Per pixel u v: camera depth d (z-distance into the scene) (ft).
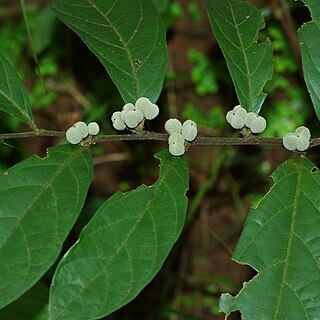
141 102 1.39
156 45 1.47
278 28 2.51
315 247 1.26
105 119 2.54
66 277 1.18
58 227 1.24
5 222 1.24
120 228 1.25
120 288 1.19
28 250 1.21
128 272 1.20
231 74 1.44
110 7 1.49
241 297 1.23
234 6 1.50
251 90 1.44
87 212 2.24
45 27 2.51
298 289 1.23
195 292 2.46
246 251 1.26
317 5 1.48
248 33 1.48
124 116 1.38
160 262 1.22
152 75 1.46
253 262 1.25
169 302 2.43
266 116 2.48
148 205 1.28
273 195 1.32
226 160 2.52
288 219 1.29
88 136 1.37
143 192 1.30
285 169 1.35
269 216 1.29
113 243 1.23
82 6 1.49
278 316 1.22
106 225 1.25
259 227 1.28
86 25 1.48
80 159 1.35
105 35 1.47
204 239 2.53
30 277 1.18
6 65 1.41
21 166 1.31
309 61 1.44
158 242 1.24
